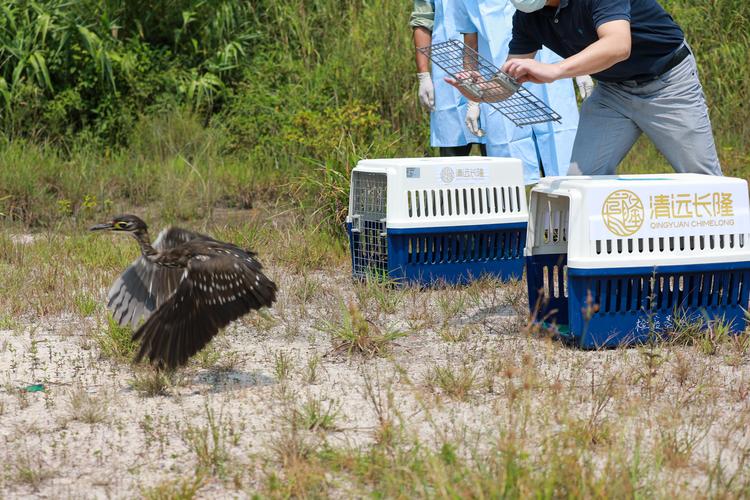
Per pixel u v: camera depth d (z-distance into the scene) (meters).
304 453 4.49
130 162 12.70
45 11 13.70
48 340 6.54
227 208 11.66
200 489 4.21
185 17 14.24
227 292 5.04
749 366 5.79
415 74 13.52
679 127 6.55
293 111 13.33
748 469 4.31
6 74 13.60
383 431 4.61
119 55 13.91
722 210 6.08
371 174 7.97
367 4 15.00
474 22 9.10
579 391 5.29
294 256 8.91
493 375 5.59
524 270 8.00
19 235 10.28
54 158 12.22
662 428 4.71
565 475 3.89
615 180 6.19
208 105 14.23
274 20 15.26
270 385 5.59
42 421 5.06
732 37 14.40
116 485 4.28
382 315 7.05
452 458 4.18
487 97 6.42
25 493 4.21
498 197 7.82
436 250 7.71
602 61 5.91
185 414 5.12
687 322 6.13
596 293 5.99
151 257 5.29
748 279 6.21
